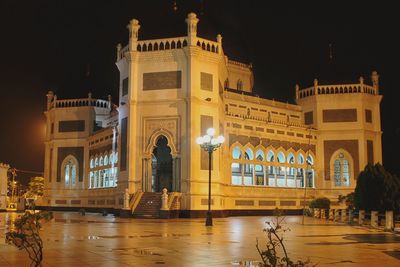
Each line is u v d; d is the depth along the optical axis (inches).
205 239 855.1
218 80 1902.1
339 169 2417.6
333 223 1469.0
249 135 2197.3
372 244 779.4
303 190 2361.0
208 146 1307.8
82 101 2741.1
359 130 2418.8
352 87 2455.7
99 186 2519.7
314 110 2487.7
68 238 853.2
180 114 1820.9
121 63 1979.6
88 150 2689.5
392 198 1498.5
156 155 1995.6
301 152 2390.5
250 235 951.6
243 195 2124.8
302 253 649.0
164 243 772.6
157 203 1721.2
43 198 2773.1
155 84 1860.2
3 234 917.8
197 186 1770.4
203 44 1870.1
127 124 1873.8
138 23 1921.8
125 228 1137.4
